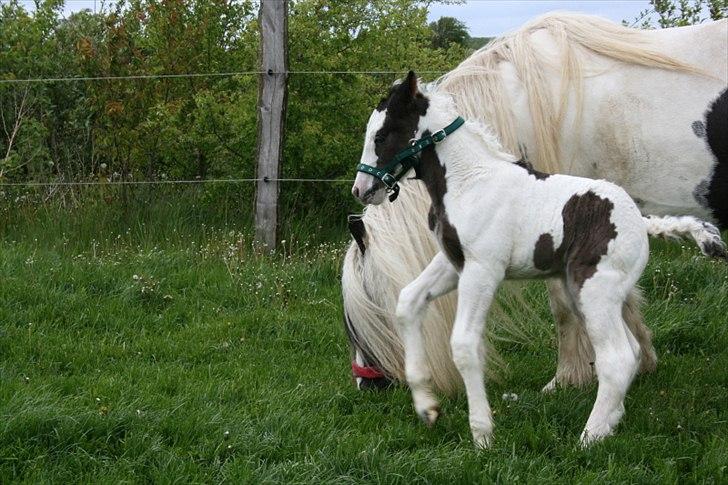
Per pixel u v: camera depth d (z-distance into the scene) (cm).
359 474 352
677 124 439
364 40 835
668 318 592
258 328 574
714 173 440
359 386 468
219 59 868
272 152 742
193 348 528
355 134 835
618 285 368
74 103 959
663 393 457
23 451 356
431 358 438
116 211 814
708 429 409
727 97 436
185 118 852
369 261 452
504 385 482
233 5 870
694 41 448
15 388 427
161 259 690
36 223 805
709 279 655
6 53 930
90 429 375
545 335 577
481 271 376
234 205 840
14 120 949
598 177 457
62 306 578
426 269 410
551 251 374
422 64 916
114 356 512
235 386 457
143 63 847
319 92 814
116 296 607
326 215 827
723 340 571
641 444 378
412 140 384
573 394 447
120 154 866
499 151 389
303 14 822
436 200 390
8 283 601
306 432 390
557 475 356
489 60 462
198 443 379
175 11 835
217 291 636
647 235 381
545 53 451
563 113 444
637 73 444
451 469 349
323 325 582
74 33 969
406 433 398
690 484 356
